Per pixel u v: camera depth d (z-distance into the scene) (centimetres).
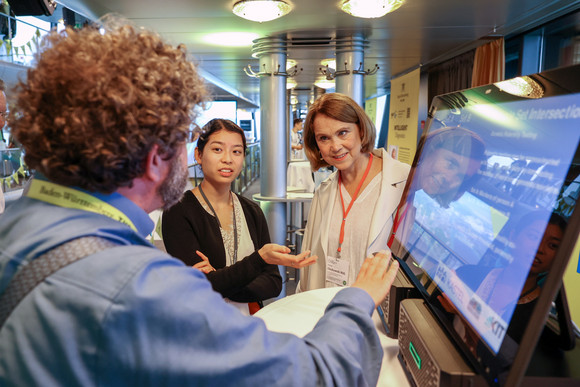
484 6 291
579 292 162
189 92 55
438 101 99
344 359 52
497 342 51
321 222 161
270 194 374
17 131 50
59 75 47
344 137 147
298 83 739
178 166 59
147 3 266
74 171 48
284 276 355
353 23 324
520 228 55
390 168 155
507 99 66
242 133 153
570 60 372
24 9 203
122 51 50
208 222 145
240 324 48
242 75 649
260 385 47
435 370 59
